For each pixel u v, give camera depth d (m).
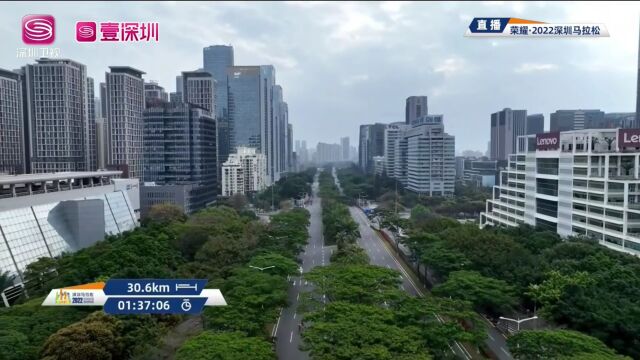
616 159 104.94
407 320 57.28
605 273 73.19
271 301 64.50
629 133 105.62
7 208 105.25
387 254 132.00
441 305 61.53
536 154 131.75
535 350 49.53
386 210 179.62
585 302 62.25
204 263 92.62
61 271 88.31
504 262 83.62
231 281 72.44
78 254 95.25
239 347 47.91
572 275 72.12
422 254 96.25
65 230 119.56
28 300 77.75
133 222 156.00
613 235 99.88
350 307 59.41
